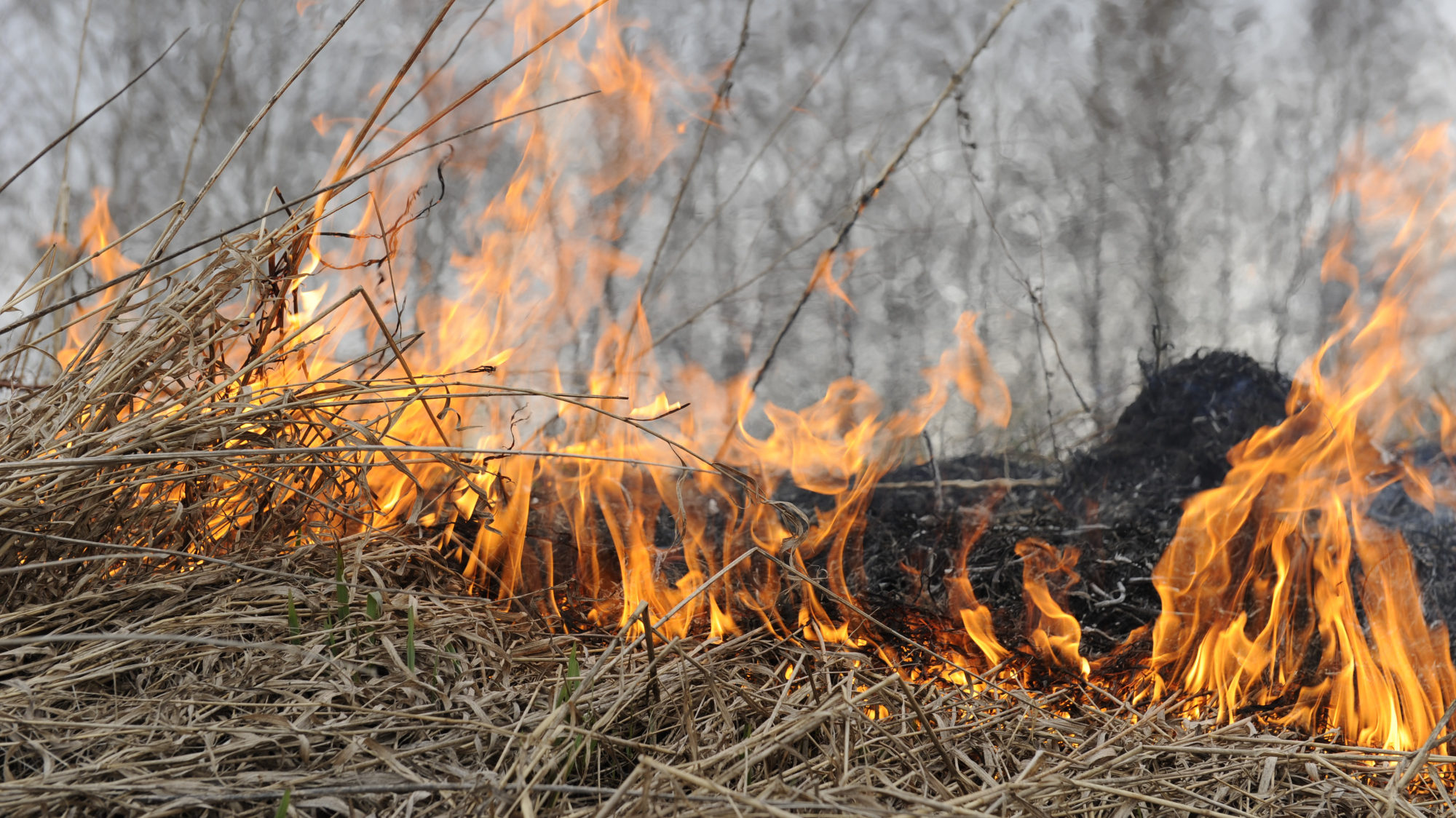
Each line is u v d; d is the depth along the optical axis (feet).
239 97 29.53
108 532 6.19
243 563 6.64
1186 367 14.89
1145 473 13.29
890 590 9.27
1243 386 14.19
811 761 5.23
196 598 6.22
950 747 5.68
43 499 5.88
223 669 5.60
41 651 5.43
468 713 5.55
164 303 6.66
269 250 6.88
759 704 5.69
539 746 5.07
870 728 5.62
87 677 5.28
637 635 7.18
